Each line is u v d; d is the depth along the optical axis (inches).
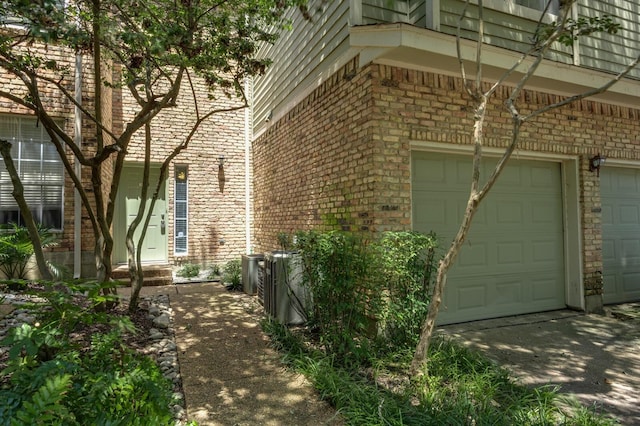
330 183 217.5
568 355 164.2
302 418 109.7
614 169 256.7
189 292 277.1
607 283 249.6
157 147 349.4
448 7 186.1
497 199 219.0
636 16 248.1
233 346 165.8
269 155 333.4
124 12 157.9
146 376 84.8
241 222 377.4
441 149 196.7
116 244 336.2
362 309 151.9
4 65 147.1
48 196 261.6
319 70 232.2
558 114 226.2
